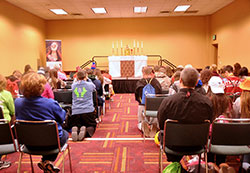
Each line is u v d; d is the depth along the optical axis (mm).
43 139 1943
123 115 5172
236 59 8094
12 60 7883
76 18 11008
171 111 1900
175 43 11172
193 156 2631
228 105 2176
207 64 11203
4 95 2588
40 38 10539
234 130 1862
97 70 5395
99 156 2945
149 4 8227
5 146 2123
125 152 3066
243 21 7453
